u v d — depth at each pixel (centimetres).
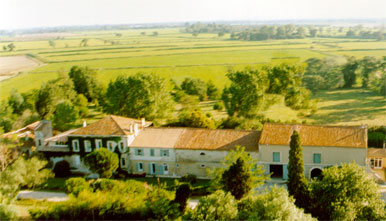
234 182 4303
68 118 9469
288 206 3562
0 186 4862
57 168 6028
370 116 9600
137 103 8850
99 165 5600
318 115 10081
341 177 4078
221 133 6112
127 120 6688
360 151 5262
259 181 5050
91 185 5088
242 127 8231
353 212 3791
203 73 16188
